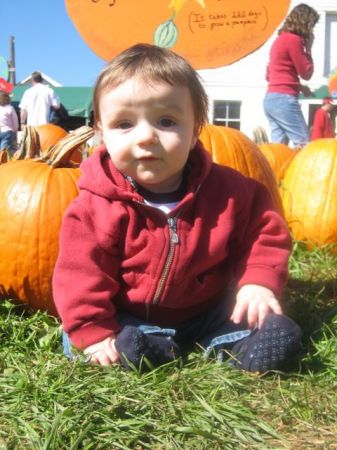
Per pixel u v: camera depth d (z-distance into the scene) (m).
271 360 0.85
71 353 0.90
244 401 0.79
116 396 0.78
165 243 0.89
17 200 1.15
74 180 1.19
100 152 0.93
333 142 1.82
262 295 0.88
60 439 0.69
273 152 2.46
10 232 1.14
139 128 0.86
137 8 1.94
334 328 1.03
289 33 2.83
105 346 0.87
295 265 1.46
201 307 0.95
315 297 1.16
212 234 0.90
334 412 0.78
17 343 0.97
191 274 0.90
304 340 0.99
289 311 1.10
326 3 6.36
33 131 1.33
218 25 1.94
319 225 1.73
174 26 1.94
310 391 0.82
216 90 6.42
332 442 0.71
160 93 0.85
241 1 1.92
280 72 2.87
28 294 1.14
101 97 0.89
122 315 0.92
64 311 0.88
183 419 0.75
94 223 0.89
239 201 0.93
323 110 4.13
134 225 0.89
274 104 2.89
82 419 0.73
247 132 6.41
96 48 1.96
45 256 1.13
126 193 0.88
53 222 1.14
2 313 1.13
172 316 0.94
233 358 0.88
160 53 0.89
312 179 1.76
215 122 6.44
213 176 0.93
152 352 0.86
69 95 7.91
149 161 0.87
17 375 0.84
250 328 0.89
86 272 0.88
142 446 0.71
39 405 0.77
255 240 0.93
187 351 0.94
